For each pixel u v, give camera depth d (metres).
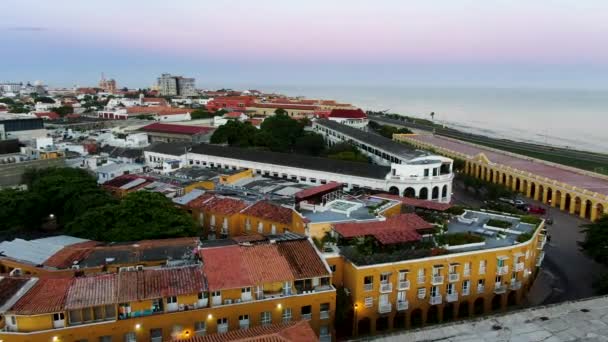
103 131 182.50
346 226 64.31
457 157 165.50
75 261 60.22
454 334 51.16
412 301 61.16
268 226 80.25
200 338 43.88
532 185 130.62
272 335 43.25
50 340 46.84
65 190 88.81
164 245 64.56
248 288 54.12
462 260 62.47
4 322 47.59
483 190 137.38
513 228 72.81
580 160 199.25
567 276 78.25
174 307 51.88
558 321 53.53
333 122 199.88
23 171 116.38
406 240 61.94
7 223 85.62
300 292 56.09
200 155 136.12
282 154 128.88
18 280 51.47
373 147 143.00
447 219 75.00
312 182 116.62
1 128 143.38
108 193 93.94
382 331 60.72
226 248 59.38
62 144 145.12
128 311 50.09
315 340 43.53
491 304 65.88
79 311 48.41
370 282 58.59
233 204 87.56
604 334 50.75
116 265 59.06
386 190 106.31
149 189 99.56
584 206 110.56
